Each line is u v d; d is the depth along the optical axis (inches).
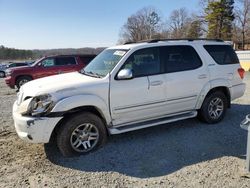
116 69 208.7
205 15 2502.5
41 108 184.7
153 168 177.0
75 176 168.7
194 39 259.1
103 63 227.1
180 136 230.7
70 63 580.7
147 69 221.6
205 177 164.1
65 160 190.1
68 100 187.6
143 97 217.2
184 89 237.1
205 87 249.0
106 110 203.3
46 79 218.4
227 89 264.7
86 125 196.7
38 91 189.2
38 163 186.9
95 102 197.3
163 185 156.7
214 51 260.7
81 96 192.1
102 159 190.2
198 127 251.9
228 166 176.9
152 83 219.6
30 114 186.5
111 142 219.5
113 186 156.7
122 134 236.8
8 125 274.2
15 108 201.8
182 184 157.2
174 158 190.4
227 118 279.4
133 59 216.5
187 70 239.9
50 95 186.5
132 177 166.6
